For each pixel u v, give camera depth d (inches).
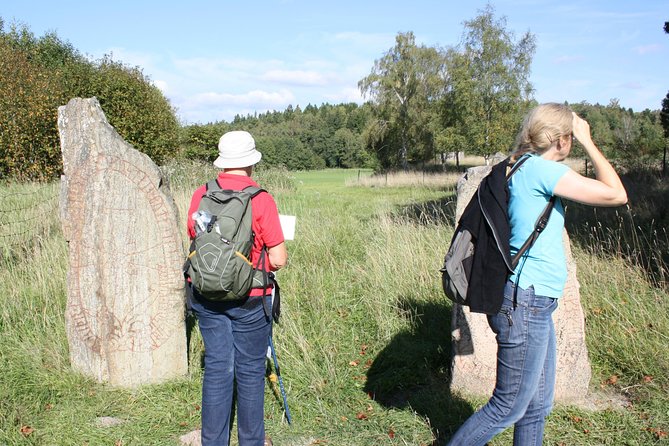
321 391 164.1
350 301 233.9
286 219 143.7
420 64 1776.6
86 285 164.1
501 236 103.7
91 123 162.9
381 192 1002.7
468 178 164.7
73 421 143.6
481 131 1198.3
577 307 157.9
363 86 1843.0
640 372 166.2
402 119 1804.9
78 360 167.3
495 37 1183.6
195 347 183.6
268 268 123.9
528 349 104.8
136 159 162.7
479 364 162.1
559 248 106.1
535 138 107.5
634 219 373.1
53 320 195.3
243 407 124.3
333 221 414.3
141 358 165.0
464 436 111.0
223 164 122.0
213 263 110.4
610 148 820.6
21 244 274.2
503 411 108.0
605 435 138.6
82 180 163.3
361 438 140.9
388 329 202.8
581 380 157.2
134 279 163.5
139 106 980.6
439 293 227.8
